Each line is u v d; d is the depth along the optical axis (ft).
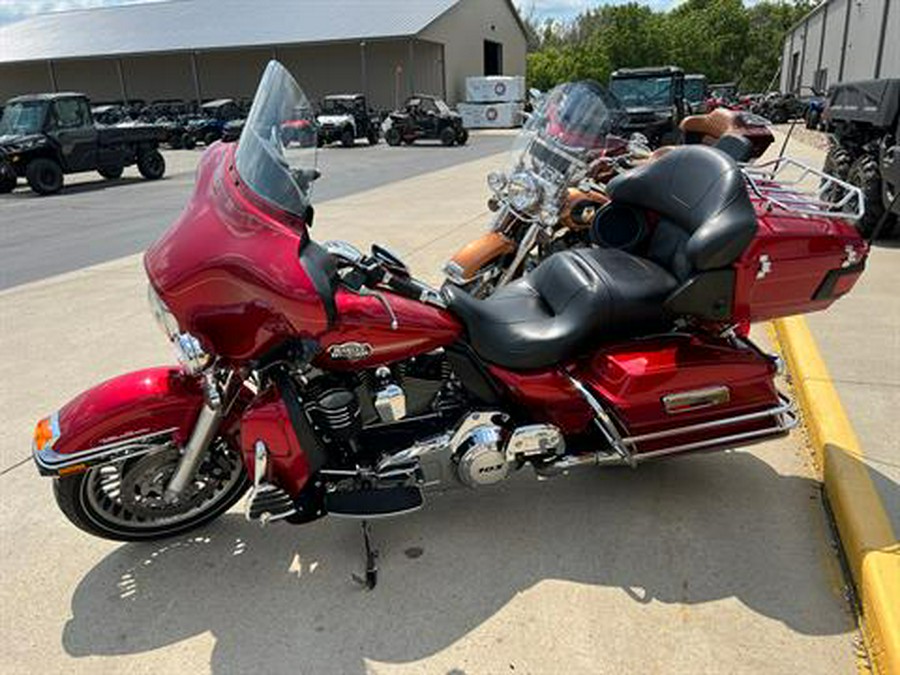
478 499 11.57
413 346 9.77
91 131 57.72
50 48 143.95
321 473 9.80
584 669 8.25
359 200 42.47
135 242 33.68
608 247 11.96
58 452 9.44
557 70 193.57
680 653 8.41
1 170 54.39
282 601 9.52
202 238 8.88
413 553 10.35
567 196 18.56
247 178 9.09
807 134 80.48
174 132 98.17
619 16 201.57
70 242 34.09
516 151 18.95
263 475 9.39
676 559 10.01
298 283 8.91
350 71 133.80
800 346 15.94
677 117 59.62
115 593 9.75
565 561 10.07
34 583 9.96
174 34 138.51
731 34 204.85
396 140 89.71
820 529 10.53
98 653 8.73
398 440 10.14
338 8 137.28
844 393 13.73
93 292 24.03
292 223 9.17
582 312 10.23
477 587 9.62
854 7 84.84
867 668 8.14
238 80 139.64
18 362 17.66
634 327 10.48
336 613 9.27
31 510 11.61
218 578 9.99
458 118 88.63
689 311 10.09
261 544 10.69
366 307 9.41
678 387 10.19
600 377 10.24
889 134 24.85
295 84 10.32
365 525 10.06
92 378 16.60
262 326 9.05
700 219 10.09
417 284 9.91
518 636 8.77
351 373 9.85
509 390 10.25
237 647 8.77
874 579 8.68
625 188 11.49
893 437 12.10
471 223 33.14
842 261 10.22
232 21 139.44
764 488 11.59
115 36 143.95
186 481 9.89
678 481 11.85
